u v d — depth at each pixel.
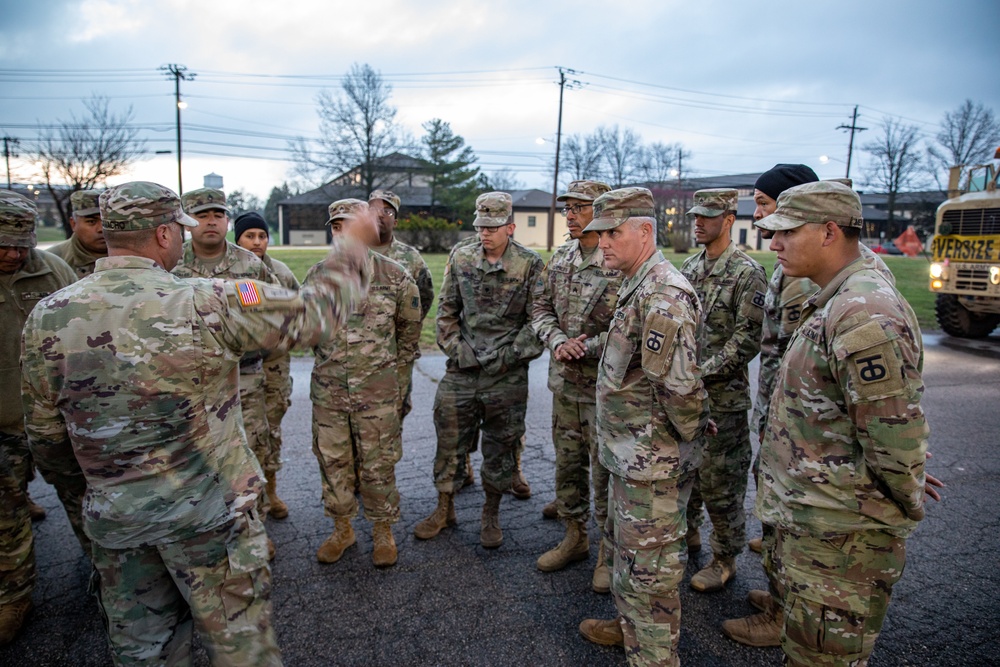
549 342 3.00
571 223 3.02
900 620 2.63
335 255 1.83
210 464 1.75
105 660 2.42
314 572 3.03
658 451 2.17
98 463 1.66
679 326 2.06
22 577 2.59
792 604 1.89
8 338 2.65
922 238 44.72
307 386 6.30
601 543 2.85
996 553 3.18
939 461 4.43
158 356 1.63
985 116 39.94
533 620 2.65
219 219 3.34
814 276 1.92
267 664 1.81
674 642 2.17
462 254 3.44
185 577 1.74
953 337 10.02
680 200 37.75
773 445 1.96
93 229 3.59
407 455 4.54
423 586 2.91
